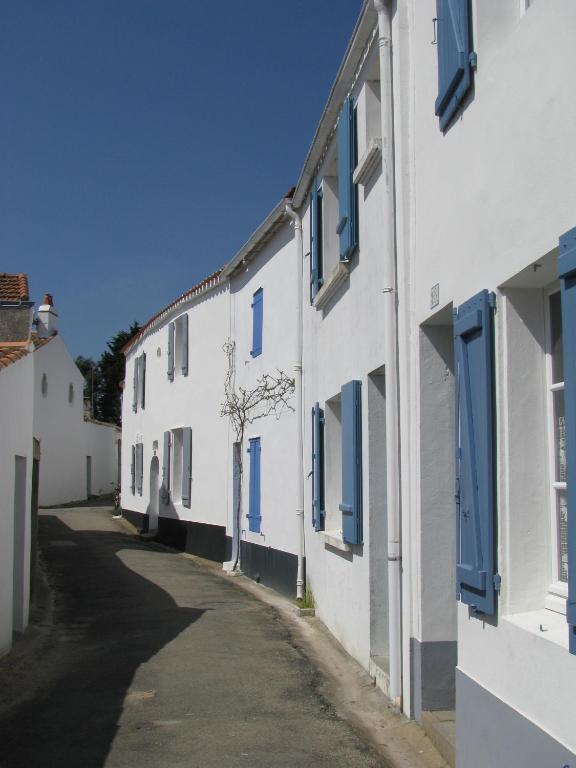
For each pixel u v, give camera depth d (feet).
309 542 39.01
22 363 31.73
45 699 24.84
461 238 18.19
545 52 14.29
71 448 116.26
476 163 17.35
